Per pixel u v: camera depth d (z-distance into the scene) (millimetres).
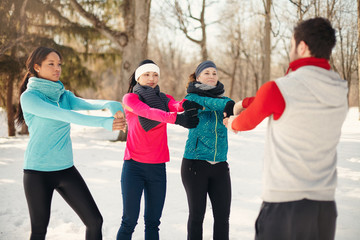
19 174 6074
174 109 2855
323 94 1594
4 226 3520
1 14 12180
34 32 12883
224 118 2400
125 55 10602
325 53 1645
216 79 2832
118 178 5723
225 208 2611
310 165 1615
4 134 14719
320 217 1631
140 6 10484
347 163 6414
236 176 5754
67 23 12992
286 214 1614
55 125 2266
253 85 40281
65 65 13531
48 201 2287
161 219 3734
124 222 2623
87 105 2555
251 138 10445
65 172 2354
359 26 12883
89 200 2393
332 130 1638
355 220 3525
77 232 3361
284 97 1600
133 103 2598
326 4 12250
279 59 36969
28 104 2193
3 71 12430
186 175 2629
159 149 2678
